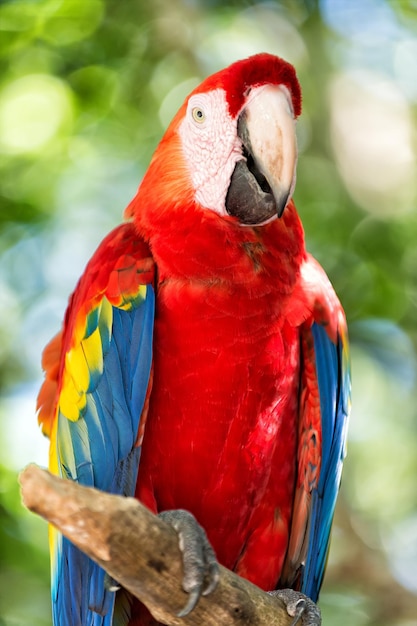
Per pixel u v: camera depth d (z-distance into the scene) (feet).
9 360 31.48
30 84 31.91
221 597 13.58
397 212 32.94
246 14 33.55
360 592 28.22
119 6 32.65
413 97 34.45
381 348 31.68
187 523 13.76
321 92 33.19
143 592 12.83
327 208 32.60
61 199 32.78
